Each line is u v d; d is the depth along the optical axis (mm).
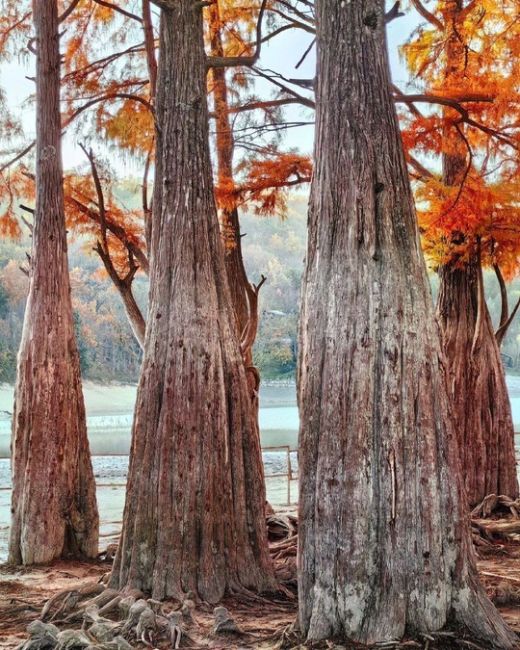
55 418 10938
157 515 8117
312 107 13172
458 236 14859
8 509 16891
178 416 8289
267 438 34719
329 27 6809
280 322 70375
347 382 6246
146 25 13000
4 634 7230
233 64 9492
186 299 8570
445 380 6449
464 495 6340
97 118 13945
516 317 59500
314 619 6113
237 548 8359
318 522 6203
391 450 6145
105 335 63469
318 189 6738
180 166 8922
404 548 6070
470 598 6133
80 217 13477
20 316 59250
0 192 14289
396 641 5879
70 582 9570
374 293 6352
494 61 13664
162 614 7277
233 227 13820
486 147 13664
